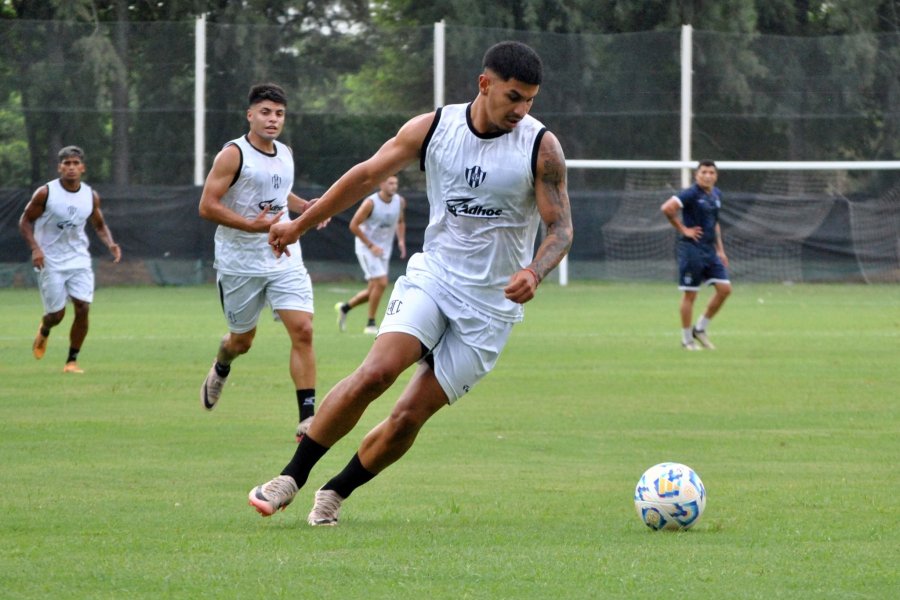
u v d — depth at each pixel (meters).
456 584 12.94
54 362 38.03
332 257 80.69
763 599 12.40
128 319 54.84
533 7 89.31
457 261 16.20
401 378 35.62
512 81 15.23
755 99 83.62
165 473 20.52
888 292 75.69
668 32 82.75
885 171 84.06
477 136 15.80
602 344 44.72
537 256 15.51
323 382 33.12
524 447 23.69
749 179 84.19
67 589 12.63
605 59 83.12
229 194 25.66
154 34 79.56
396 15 94.88
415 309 16.05
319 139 82.50
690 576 13.35
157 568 13.59
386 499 18.50
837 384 33.66
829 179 84.06
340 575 13.32
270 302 25.52
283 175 26.22
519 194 15.91
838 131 83.75
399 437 16.30
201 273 79.38
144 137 79.56
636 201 82.94
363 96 82.69
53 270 35.34
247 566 13.72
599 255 83.00
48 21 79.31
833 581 13.17
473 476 20.58
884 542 15.27
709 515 17.17
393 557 14.23
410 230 80.62
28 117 78.50
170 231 78.94
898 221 83.56
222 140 80.88
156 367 36.88
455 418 27.47
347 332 49.34
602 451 23.23
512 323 16.61
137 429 25.45
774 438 24.80
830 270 83.50
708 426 26.39
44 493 18.55
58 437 24.30
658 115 83.19
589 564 13.91
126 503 17.83
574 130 83.31
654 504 15.97
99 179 78.88
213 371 26.66
